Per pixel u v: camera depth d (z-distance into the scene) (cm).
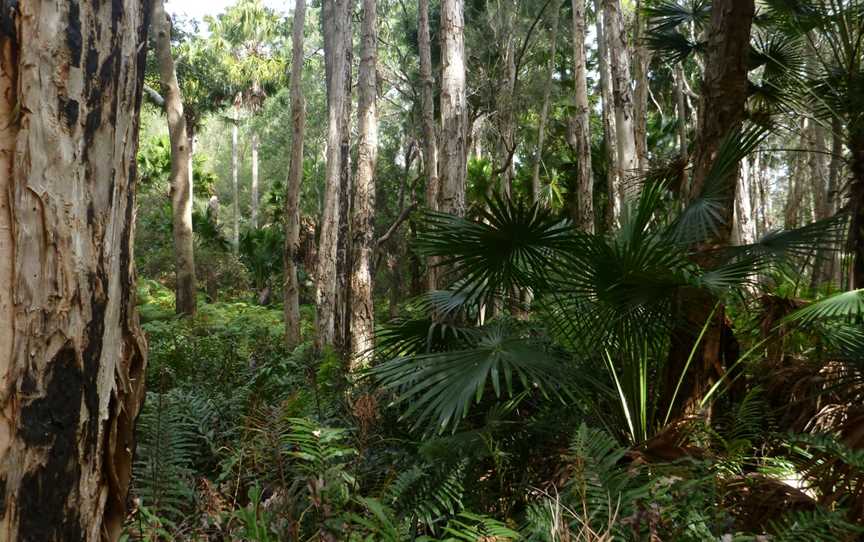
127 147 141
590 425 365
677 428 352
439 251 357
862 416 322
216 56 2767
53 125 122
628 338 364
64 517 126
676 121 1897
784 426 404
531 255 352
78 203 126
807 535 221
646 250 336
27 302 120
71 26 124
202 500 263
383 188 2445
